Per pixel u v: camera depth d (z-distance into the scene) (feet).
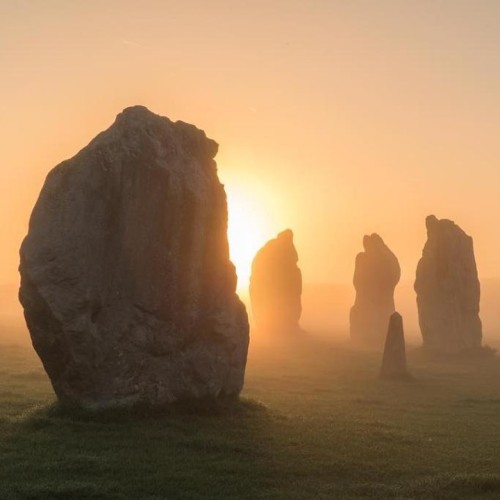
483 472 62.95
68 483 53.88
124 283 77.10
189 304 80.79
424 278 193.67
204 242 83.15
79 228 74.84
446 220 197.98
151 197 79.00
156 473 57.93
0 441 65.87
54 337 74.18
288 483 57.67
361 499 53.83
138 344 76.59
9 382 108.99
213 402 80.84
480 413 97.96
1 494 50.98
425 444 73.97
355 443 72.08
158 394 76.79
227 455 64.28
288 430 76.13
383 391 118.11
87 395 74.49
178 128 85.61
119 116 81.92
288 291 245.24
